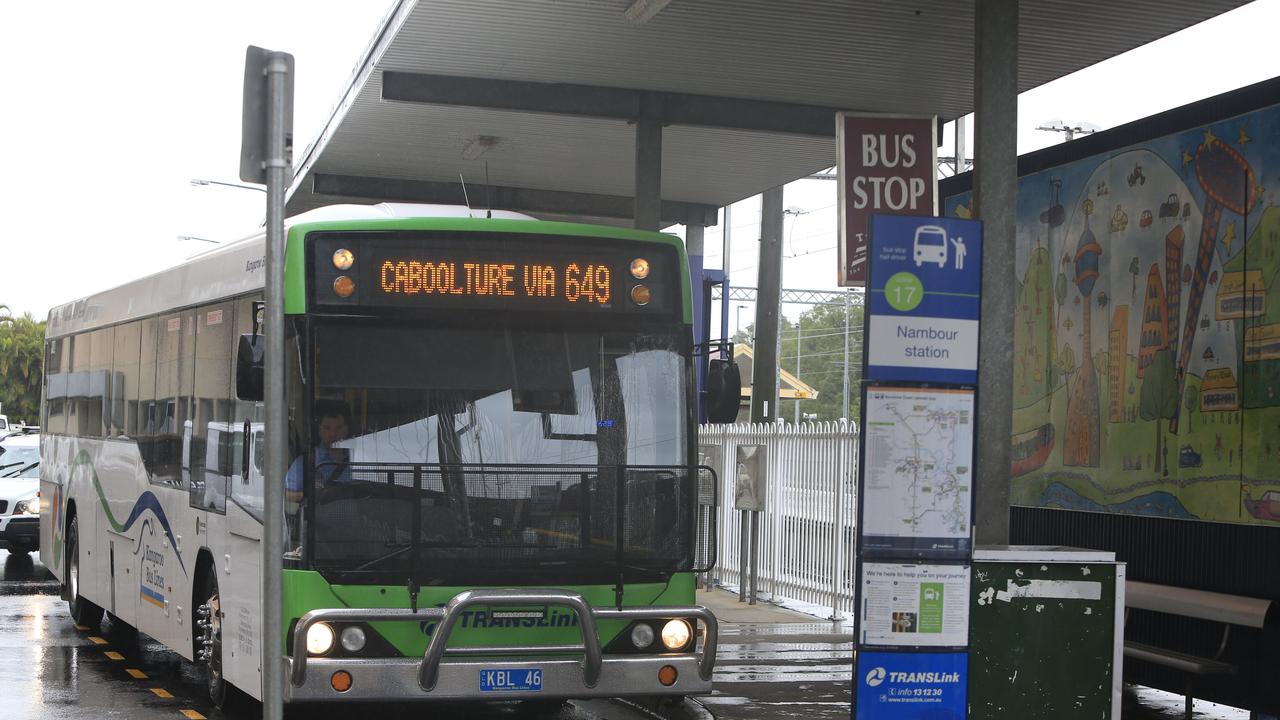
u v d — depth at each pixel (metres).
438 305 9.16
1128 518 11.82
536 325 9.27
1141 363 11.73
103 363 15.10
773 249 25.03
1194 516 11.06
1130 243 11.91
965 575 8.80
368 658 8.67
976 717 9.24
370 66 15.76
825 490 17.98
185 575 11.62
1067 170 12.74
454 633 8.85
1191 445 11.12
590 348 9.34
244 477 10.02
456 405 9.05
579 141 18.97
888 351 8.73
